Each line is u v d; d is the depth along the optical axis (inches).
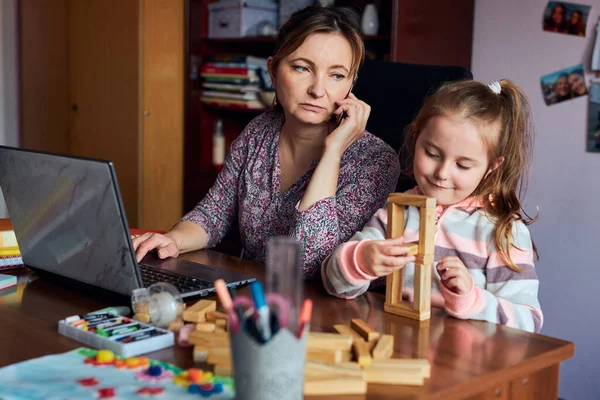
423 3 89.7
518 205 49.2
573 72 90.5
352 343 34.4
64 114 130.5
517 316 42.9
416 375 31.4
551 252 94.6
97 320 38.0
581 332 92.9
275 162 61.7
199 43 116.5
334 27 55.0
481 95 46.5
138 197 116.0
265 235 61.7
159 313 38.3
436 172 46.5
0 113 137.3
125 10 114.7
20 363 32.6
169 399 28.7
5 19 135.6
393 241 43.1
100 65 121.3
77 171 39.9
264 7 111.7
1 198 132.3
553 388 37.4
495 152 46.9
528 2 93.5
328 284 46.7
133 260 40.0
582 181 91.0
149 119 115.3
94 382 30.3
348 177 57.5
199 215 64.8
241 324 26.7
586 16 88.8
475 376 32.6
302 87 55.9
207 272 50.9
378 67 68.4
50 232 44.9
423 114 47.8
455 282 41.3
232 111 122.0
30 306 42.8
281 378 26.4
